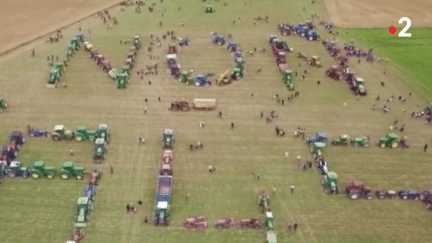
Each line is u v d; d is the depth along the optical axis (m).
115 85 92.38
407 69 104.50
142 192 62.09
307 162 70.00
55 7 137.50
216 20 133.12
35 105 83.00
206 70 100.81
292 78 98.69
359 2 153.75
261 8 146.12
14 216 56.47
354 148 74.06
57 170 65.00
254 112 84.25
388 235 56.00
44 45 110.00
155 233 55.00
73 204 58.97
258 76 99.12
